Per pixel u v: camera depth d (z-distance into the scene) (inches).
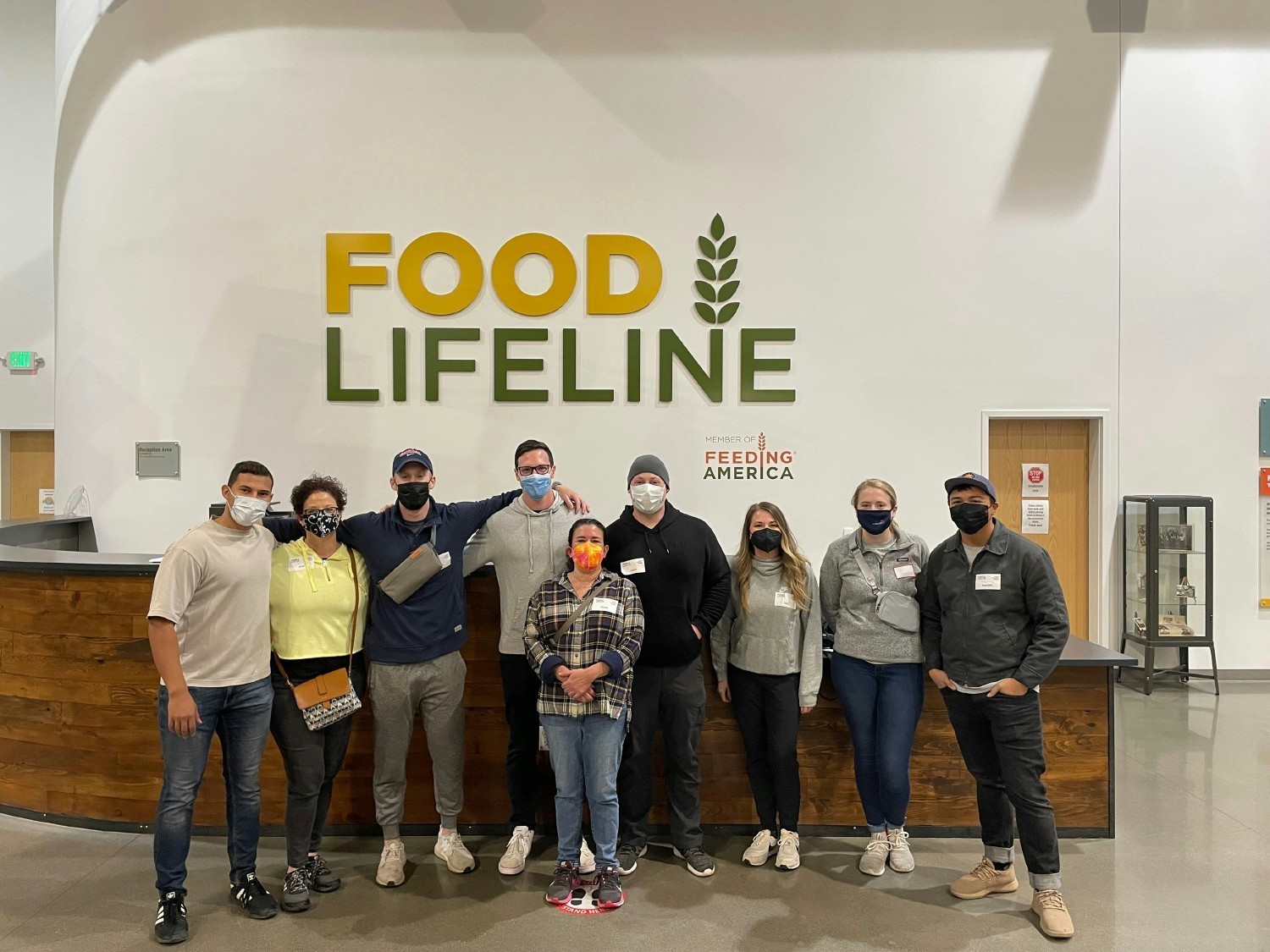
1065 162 219.5
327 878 110.0
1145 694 208.7
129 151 223.5
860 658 115.5
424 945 96.4
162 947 96.0
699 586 115.7
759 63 218.7
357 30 217.8
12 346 321.4
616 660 104.7
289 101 218.5
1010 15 218.2
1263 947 96.3
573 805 107.8
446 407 220.1
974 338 220.5
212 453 221.1
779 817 121.5
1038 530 225.3
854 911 104.6
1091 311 220.4
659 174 219.5
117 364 224.7
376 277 218.7
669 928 100.3
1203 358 221.6
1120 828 129.0
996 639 103.3
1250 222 221.0
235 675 100.6
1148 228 220.2
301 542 109.0
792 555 116.8
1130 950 95.7
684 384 220.8
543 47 218.1
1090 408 221.0
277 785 127.4
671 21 218.2
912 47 218.7
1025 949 96.0
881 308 220.1
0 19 317.7
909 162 219.6
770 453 221.0
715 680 128.3
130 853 120.9
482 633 128.7
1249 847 122.3
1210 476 222.1
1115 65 219.1
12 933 99.0
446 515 115.3
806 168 219.9
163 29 221.0
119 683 127.5
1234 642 222.8
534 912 104.2
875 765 117.0
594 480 221.1
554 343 220.7
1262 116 220.1
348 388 219.6
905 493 221.5
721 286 220.2
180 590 96.7
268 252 219.6
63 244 241.1
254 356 220.2
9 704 133.0
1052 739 126.3
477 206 219.1
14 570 129.9
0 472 327.0
